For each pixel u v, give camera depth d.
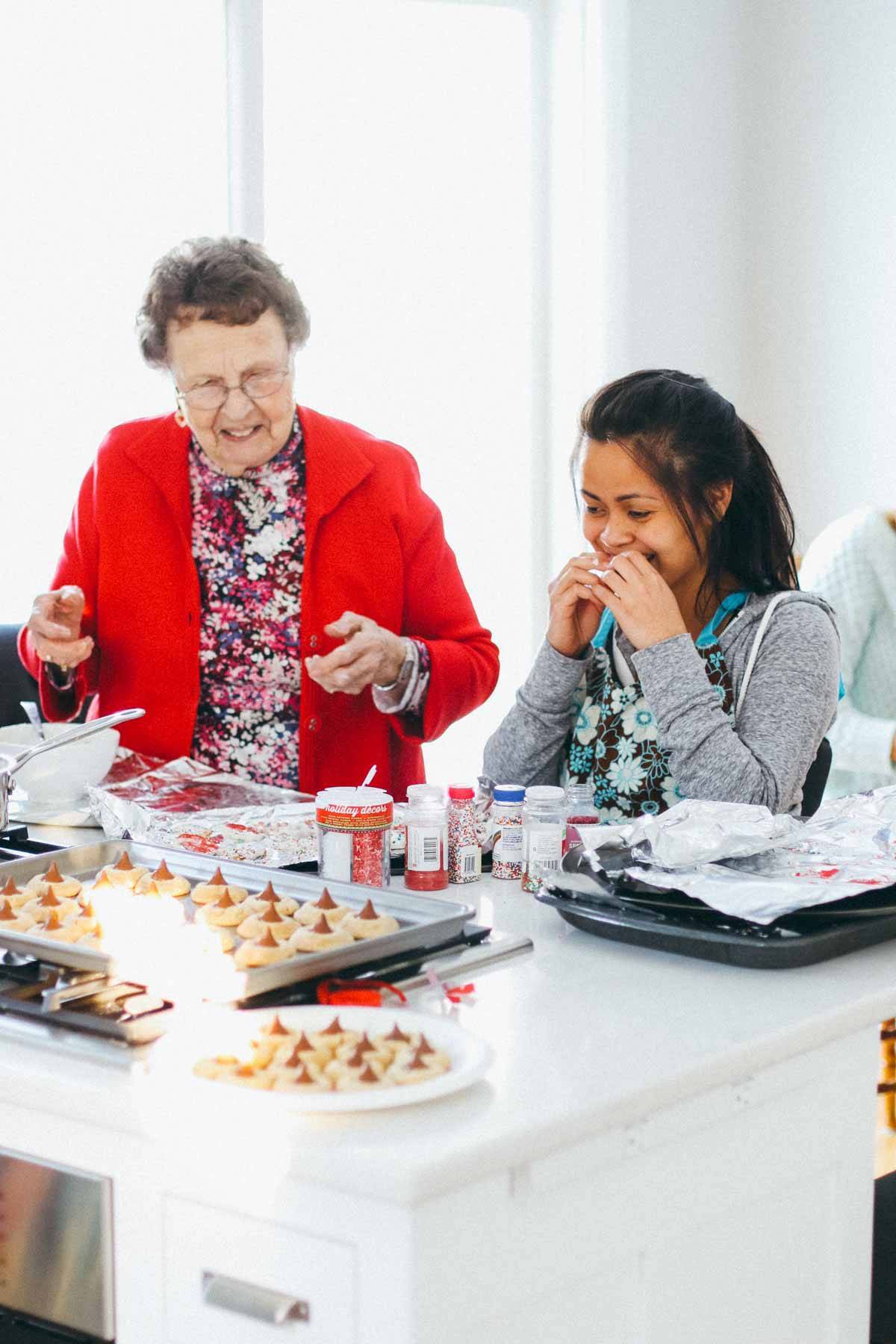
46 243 3.00
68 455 3.04
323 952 1.13
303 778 2.06
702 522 1.71
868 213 3.53
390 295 3.47
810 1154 1.16
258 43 3.16
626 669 1.78
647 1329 1.03
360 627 1.91
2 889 1.31
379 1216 0.86
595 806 1.76
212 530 2.08
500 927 1.38
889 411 3.52
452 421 3.60
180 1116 0.92
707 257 3.74
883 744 2.50
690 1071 1.00
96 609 2.15
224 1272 0.93
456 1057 0.97
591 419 1.72
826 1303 1.20
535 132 3.61
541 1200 0.94
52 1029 1.04
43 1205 1.01
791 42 3.68
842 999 1.15
